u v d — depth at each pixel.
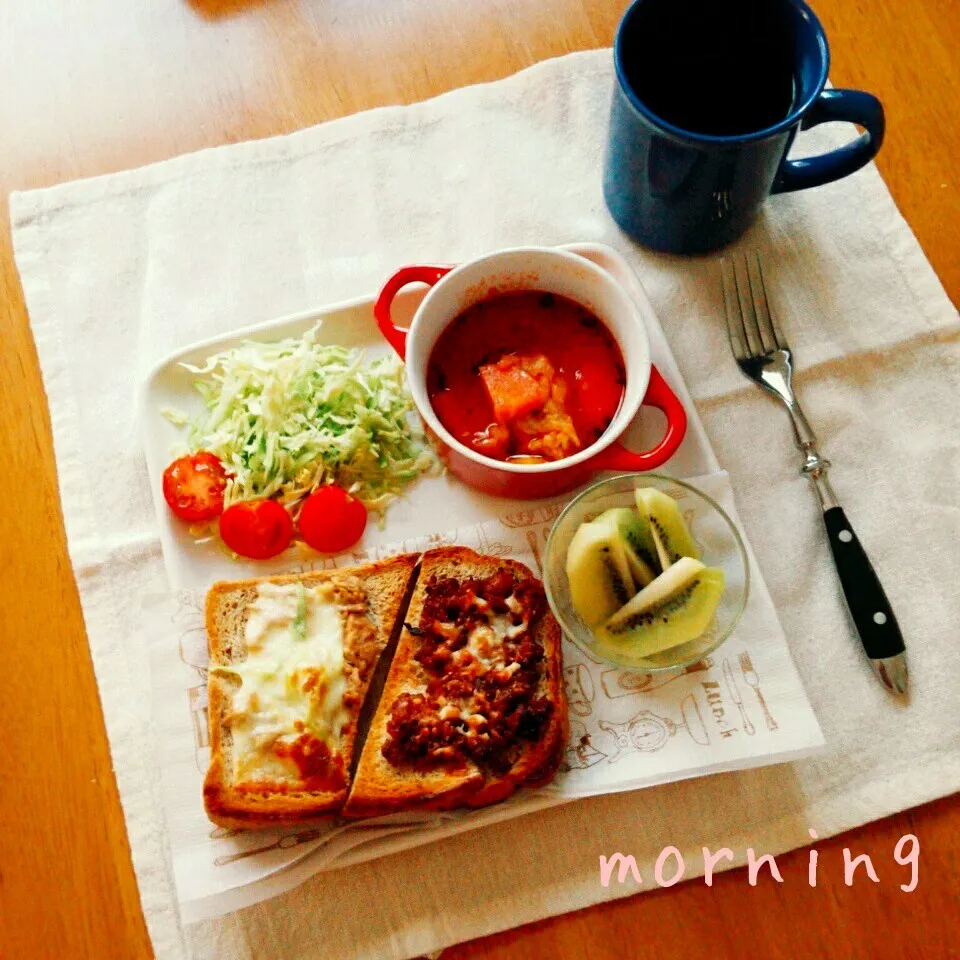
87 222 0.53
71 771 0.45
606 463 0.42
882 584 0.47
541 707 0.41
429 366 0.45
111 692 0.46
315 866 0.41
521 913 0.43
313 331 0.48
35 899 0.44
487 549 0.45
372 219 0.53
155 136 0.54
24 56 0.55
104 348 0.51
